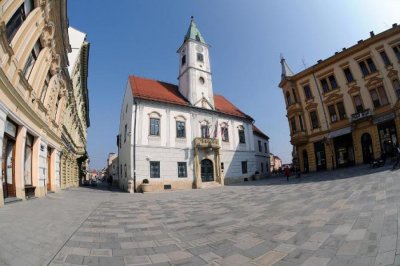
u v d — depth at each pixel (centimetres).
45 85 1465
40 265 384
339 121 2712
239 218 781
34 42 1089
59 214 827
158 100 2691
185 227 705
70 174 2833
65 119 2202
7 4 776
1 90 816
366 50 2531
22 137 1062
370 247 424
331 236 510
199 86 3197
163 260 440
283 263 405
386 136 2347
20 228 562
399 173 1231
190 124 2917
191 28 3425
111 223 763
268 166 4475
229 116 3375
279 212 812
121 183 2898
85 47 2839
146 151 2506
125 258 448
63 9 1312
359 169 2069
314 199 977
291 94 3134
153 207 1159
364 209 682
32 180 1274
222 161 3106
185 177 2695
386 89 2378
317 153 2927
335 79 2792
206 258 448
